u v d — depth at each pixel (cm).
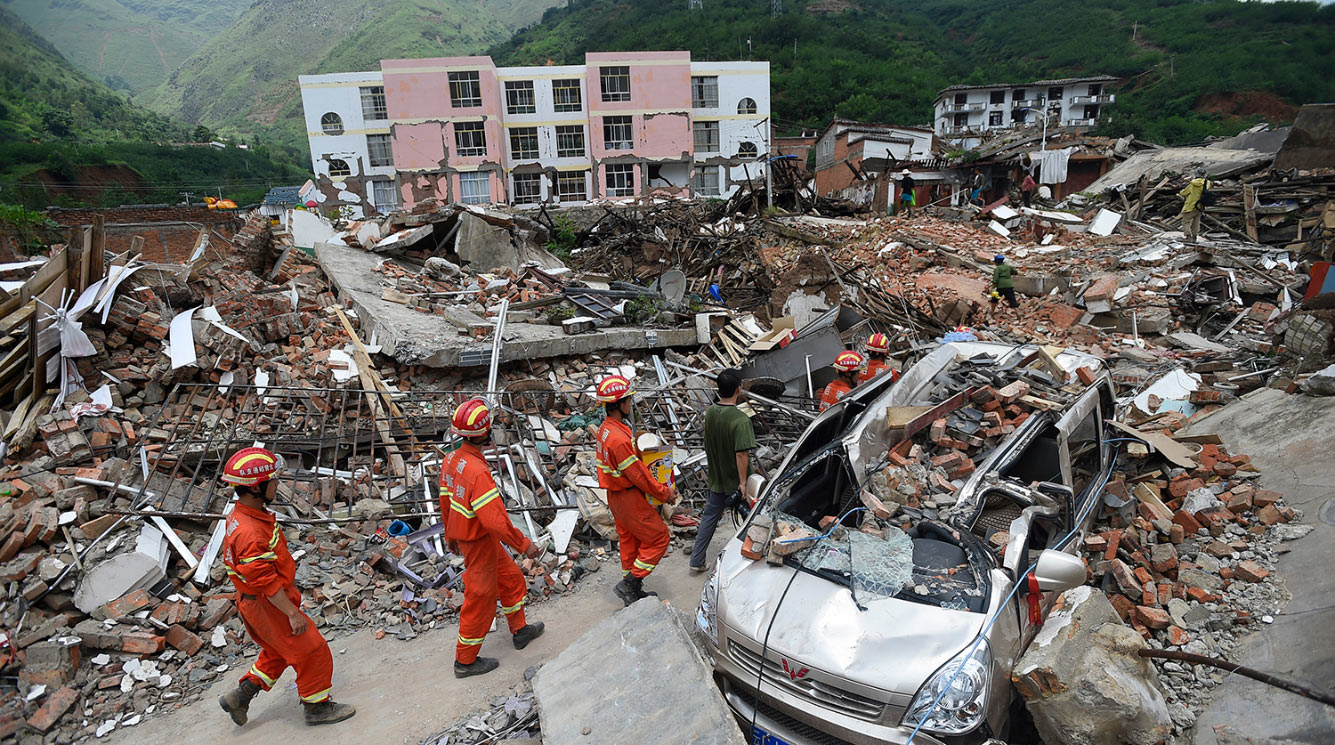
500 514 412
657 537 513
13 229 1566
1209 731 356
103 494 556
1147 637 422
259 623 379
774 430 820
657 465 523
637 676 378
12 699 406
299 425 698
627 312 1084
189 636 473
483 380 861
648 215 2267
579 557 617
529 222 1647
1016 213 2194
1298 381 670
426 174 4222
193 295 831
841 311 1066
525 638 487
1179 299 1176
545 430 768
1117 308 1184
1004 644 347
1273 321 1070
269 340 828
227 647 483
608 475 501
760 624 368
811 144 5344
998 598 356
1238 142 2300
